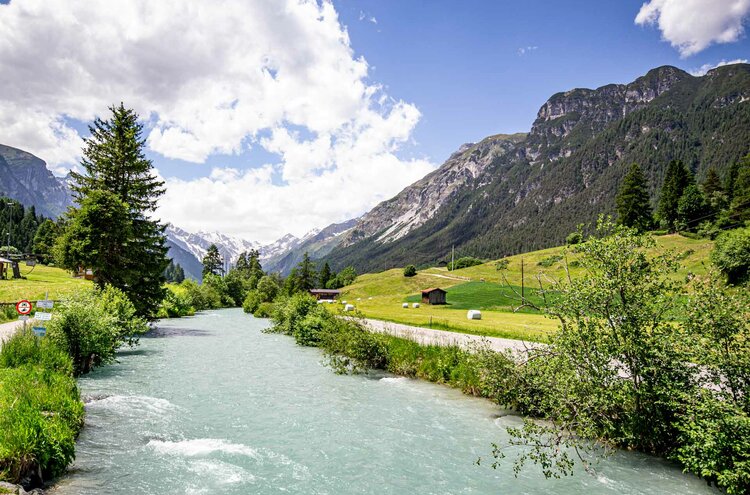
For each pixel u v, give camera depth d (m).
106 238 40.47
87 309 23.81
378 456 13.70
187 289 99.06
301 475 12.08
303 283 131.25
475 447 14.67
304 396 21.12
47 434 10.78
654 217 115.56
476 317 54.06
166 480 11.27
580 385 13.27
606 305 13.36
